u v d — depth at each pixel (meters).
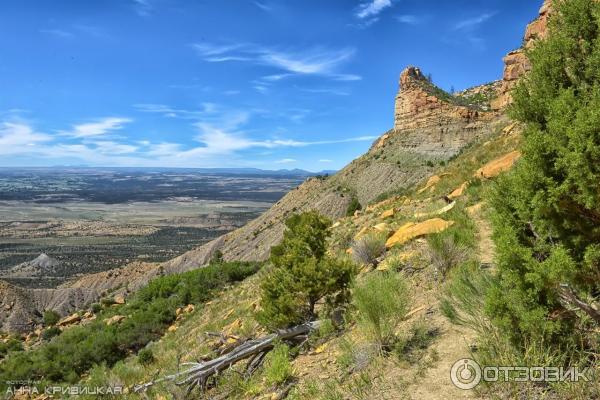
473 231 8.72
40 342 38.72
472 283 5.09
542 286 3.40
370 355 5.06
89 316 43.47
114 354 22.16
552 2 4.17
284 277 8.71
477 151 27.86
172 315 26.52
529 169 3.51
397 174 101.81
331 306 8.33
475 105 116.31
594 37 3.69
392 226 14.37
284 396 5.27
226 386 7.33
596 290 3.73
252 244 105.50
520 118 3.97
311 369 5.79
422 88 117.12
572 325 3.58
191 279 33.41
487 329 4.27
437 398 3.69
